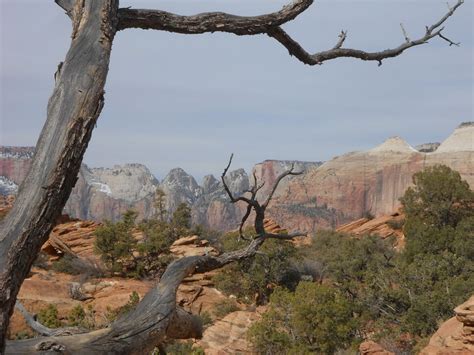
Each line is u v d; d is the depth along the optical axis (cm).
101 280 4128
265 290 4453
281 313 2877
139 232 5691
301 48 469
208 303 4059
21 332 2238
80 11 393
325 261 5372
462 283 3438
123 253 4369
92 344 414
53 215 361
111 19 391
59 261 4484
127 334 425
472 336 1869
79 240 5362
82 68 377
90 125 371
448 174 6894
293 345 2738
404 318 3231
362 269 4938
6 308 346
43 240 360
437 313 3194
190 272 479
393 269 4131
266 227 6675
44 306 3272
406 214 7006
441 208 6688
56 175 360
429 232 5419
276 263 4547
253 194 507
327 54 485
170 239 5550
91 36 386
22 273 354
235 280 4459
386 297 3619
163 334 441
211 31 425
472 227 6034
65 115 368
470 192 6794
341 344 2758
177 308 487
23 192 360
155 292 453
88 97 372
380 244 5675
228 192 495
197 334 505
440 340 2089
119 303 3441
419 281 3759
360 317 3519
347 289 3934
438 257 4153
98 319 2966
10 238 351
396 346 3008
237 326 3284
